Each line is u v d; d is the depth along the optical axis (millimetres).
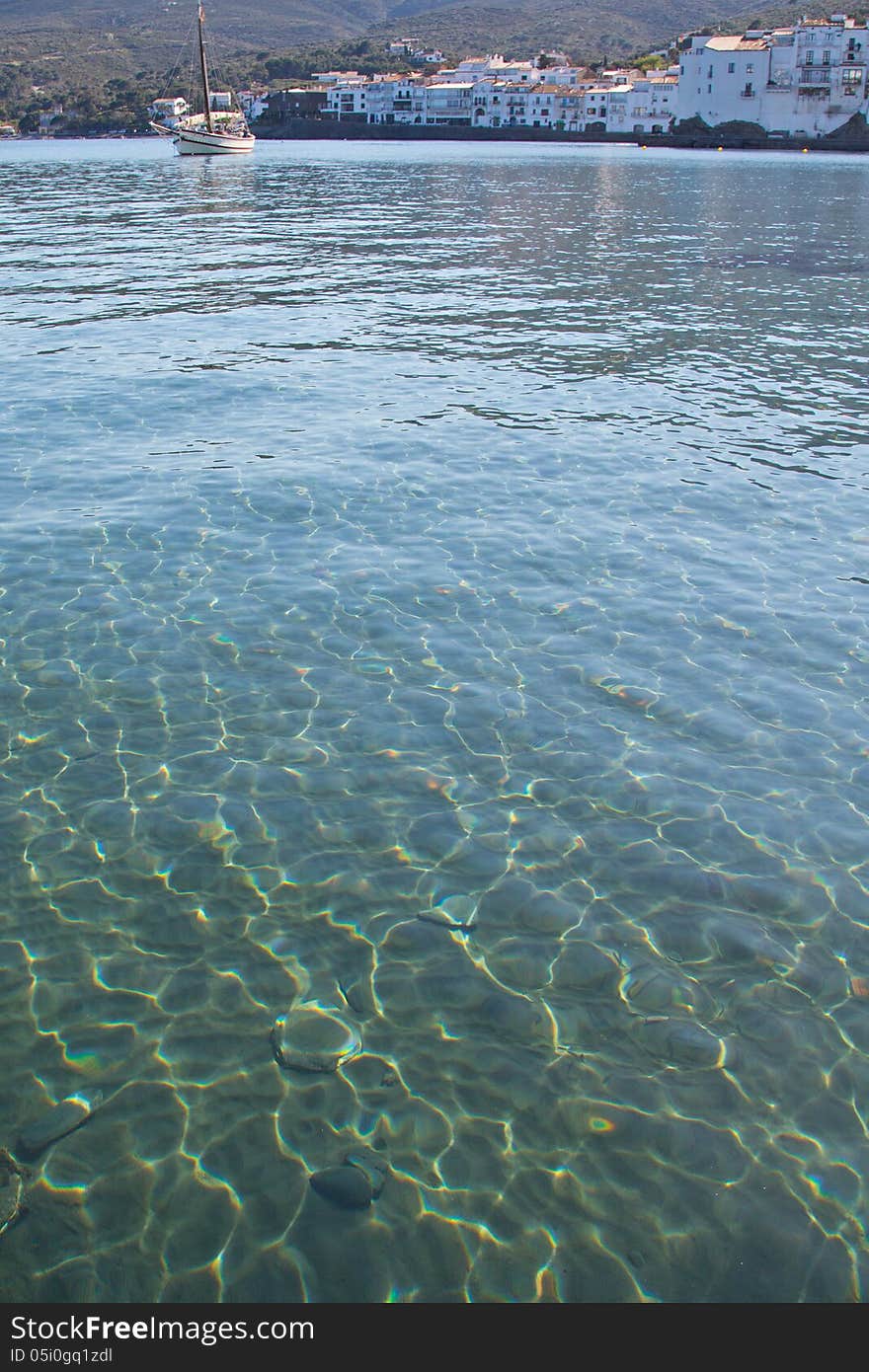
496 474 12555
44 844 6383
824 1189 4398
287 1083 4852
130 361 17859
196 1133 4602
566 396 16062
